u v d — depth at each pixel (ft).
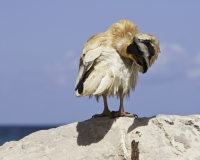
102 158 44.14
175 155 43.88
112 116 48.70
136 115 49.24
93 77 45.50
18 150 48.26
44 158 44.98
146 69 46.91
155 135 45.32
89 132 47.09
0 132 444.14
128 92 49.42
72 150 45.39
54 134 48.44
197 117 49.29
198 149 45.14
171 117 48.24
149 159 43.39
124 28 48.19
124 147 44.42
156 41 48.32
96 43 47.37
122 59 47.16
